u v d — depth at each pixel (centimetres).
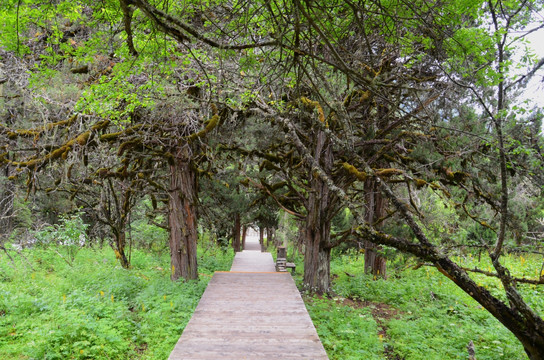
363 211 1270
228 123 1052
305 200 1084
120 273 1129
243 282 924
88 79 755
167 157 1061
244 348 538
